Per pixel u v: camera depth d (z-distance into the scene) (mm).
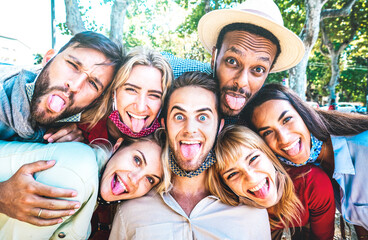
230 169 570
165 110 597
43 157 499
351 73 5957
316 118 629
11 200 450
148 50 609
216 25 650
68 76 577
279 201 646
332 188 654
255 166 564
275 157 617
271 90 635
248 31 608
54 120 603
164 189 584
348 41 3490
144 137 608
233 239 562
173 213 573
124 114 605
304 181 648
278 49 644
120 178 556
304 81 1899
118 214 583
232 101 627
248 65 616
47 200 447
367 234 690
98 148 587
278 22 621
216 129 594
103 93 607
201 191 613
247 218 589
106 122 631
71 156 493
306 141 624
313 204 661
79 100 593
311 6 1756
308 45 1818
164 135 609
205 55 3416
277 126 606
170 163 578
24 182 450
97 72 585
